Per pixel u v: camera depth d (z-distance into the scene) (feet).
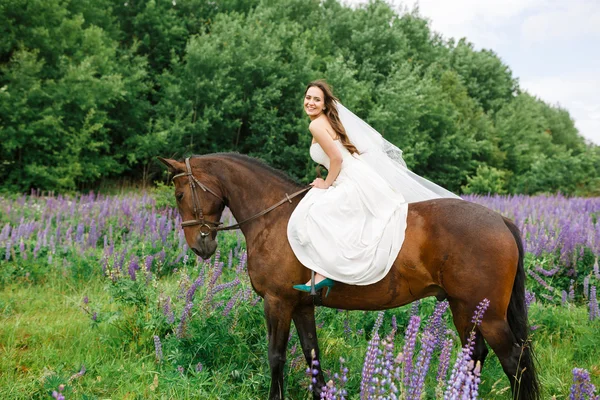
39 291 20.02
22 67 48.55
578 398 9.58
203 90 64.64
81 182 57.93
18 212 32.96
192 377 12.05
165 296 14.57
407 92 74.49
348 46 94.94
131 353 13.58
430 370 12.74
